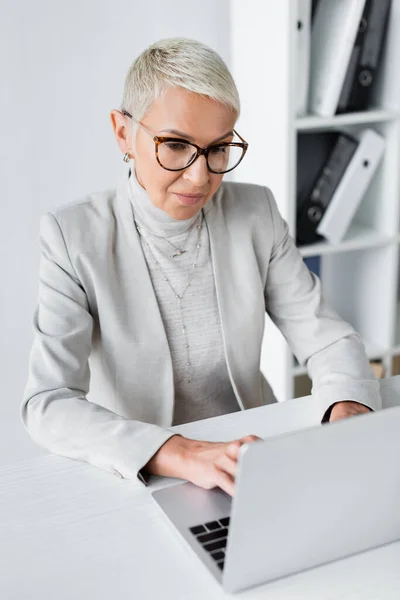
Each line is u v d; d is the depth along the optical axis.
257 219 1.60
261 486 0.86
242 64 2.49
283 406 1.41
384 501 0.97
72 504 1.13
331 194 2.44
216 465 1.14
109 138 2.46
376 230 2.62
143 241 1.51
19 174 2.40
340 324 1.59
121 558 1.01
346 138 2.41
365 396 1.38
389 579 0.96
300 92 2.34
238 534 0.88
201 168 1.31
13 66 2.28
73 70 2.35
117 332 1.47
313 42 2.40
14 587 0.96
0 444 2.64
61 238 1.46
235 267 1.57
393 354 2.69
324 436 0.87
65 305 1.44
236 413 1.39
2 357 2.56
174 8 2.41
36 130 2.37
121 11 2.34
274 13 2.22
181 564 0.99
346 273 2.78
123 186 1.53
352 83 2.36
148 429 1.24
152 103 1.30
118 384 1.51
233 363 1.57
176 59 1.28
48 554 1.02
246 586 0.94
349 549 0.99
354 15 2.21
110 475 1.21
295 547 0.94
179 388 1.58
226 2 2.48
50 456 1.28
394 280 2.60
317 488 0.90
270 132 2.38
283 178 2.35
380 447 0.91
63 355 1.40
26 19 2.25
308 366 1.57
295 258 1.65
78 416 1.29
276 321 1.68
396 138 2.45
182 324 1.54
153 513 1.11
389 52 2.40
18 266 2.49
